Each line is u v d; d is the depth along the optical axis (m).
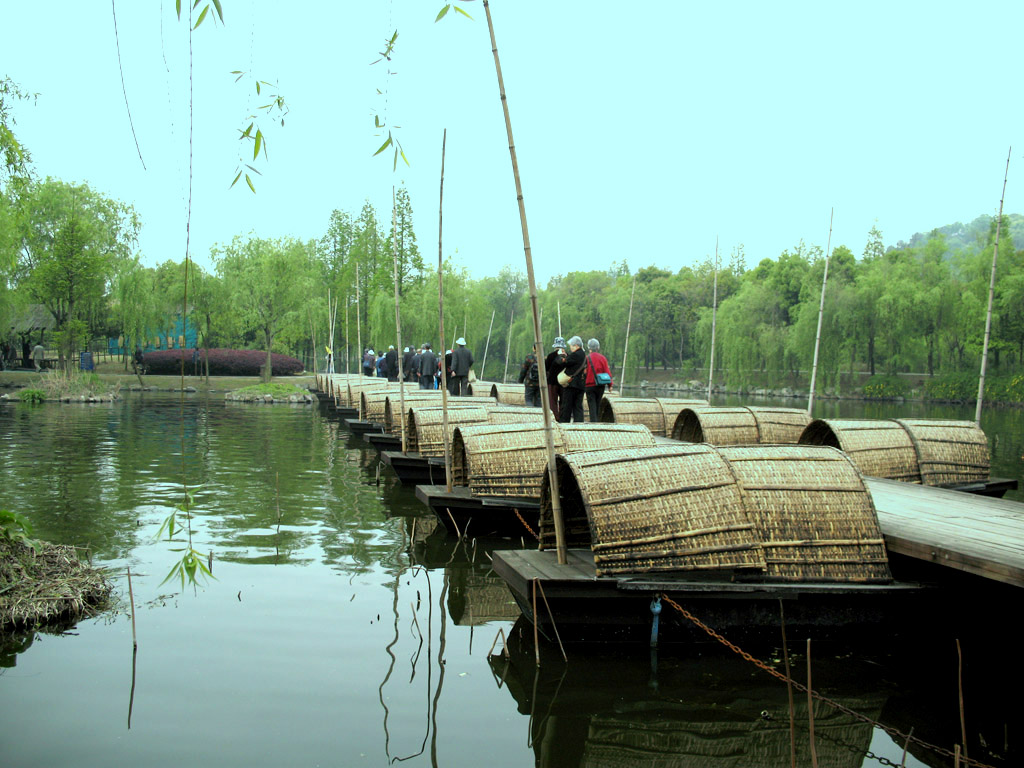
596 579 4.95
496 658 4.84
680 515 5.17
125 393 33.69
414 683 4.46
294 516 8.86
